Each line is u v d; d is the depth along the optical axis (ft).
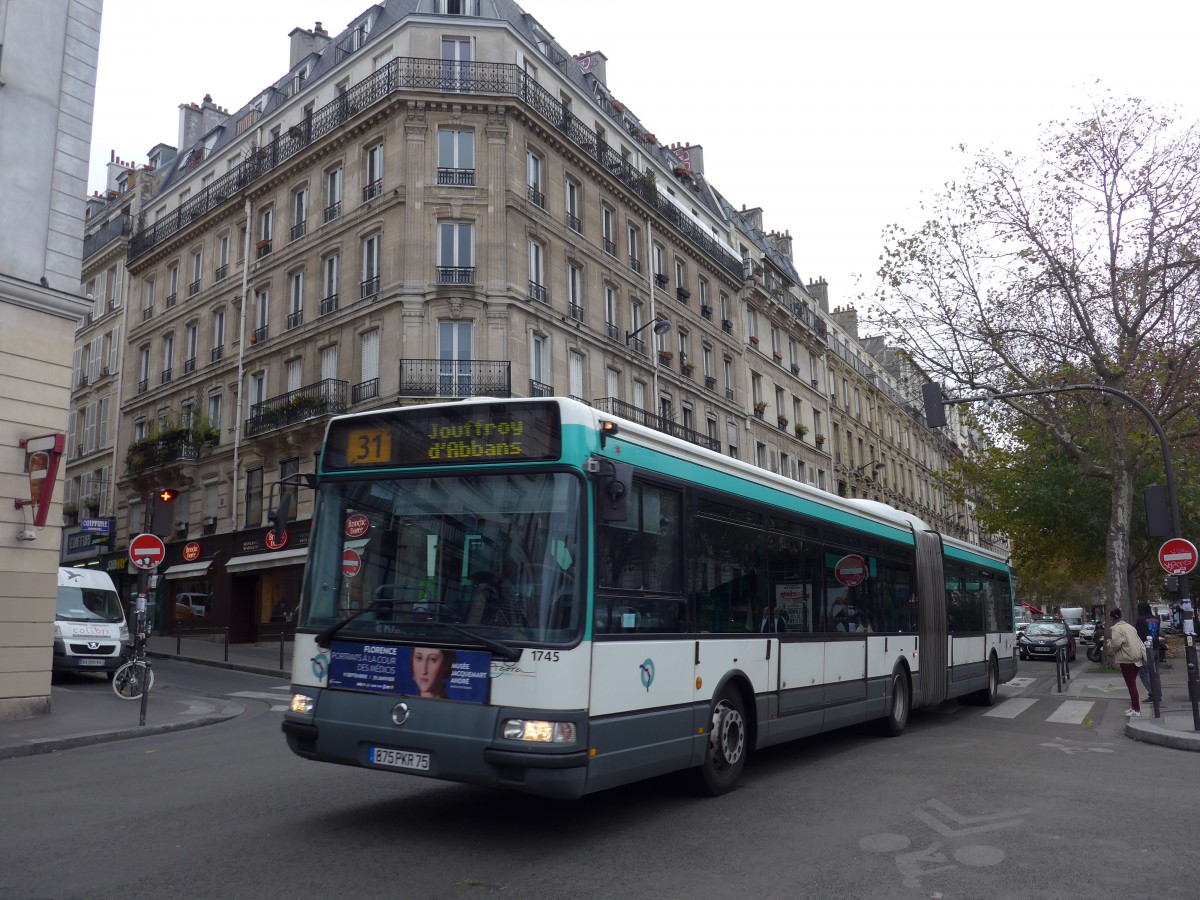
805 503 32.94
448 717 19.31
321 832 20.88
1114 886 17.52
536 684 18.94
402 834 20.76
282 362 105.19
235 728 43.60
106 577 71.82
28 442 45.57
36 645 45.42
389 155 94.12
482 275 90.33
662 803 24.58
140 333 132.77
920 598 44.06
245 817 22.36
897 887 17.29
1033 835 21.34
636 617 21.74
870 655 37.09
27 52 47.55
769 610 29.01
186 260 125.70
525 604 19.58
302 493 99.86
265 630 104.17
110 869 17.88
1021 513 116.26
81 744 38.60
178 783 27.30
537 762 18.48
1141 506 111.96
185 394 122.31
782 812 23.57
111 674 71.97
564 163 102.58
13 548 44.75
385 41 99.19
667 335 119.55
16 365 45.70
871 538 38.96
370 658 20.54
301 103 109.91
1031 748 36.50
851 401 188.96
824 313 183.42
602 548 20.54
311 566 22.16
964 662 50.34
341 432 22.63
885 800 25.22
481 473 20.85
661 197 121.29
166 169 146.92
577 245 102.58
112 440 135.33
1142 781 28.84
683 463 25.00
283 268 107.04
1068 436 91.76
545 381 95.30
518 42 98.99
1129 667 48.29
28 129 47.26
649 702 21.90
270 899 16.10
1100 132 76.18
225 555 109.81
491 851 19.44
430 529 20.95
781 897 16.66
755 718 27.40
